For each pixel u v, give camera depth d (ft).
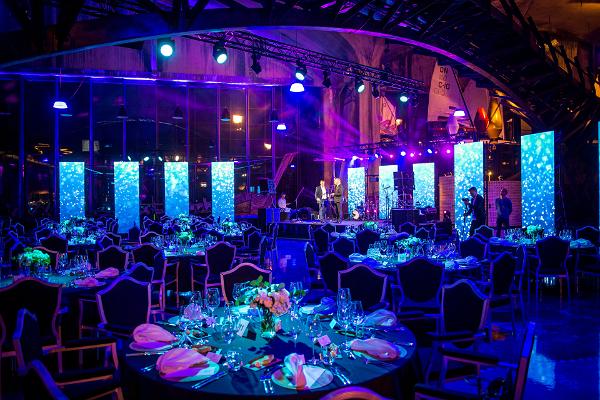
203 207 66.59
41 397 6.56
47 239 28.81
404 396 9.08
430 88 64.39
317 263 25.49
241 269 16.69
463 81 66.54
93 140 61.00
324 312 12.21
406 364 9.04
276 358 8.98
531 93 41.32
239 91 71.77
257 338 10.25
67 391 9.62
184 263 26.43
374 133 68.13
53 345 13.88
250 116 72.18
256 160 71.72
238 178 71.46
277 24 26.91
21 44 21.72
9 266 23.65
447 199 64.85
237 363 8.61
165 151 67.67
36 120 59.21
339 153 69.10
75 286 16.83
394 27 31.63
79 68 59.16
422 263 17.89
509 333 19.52
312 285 22.57
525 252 21.54
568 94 41.98
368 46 65.62
